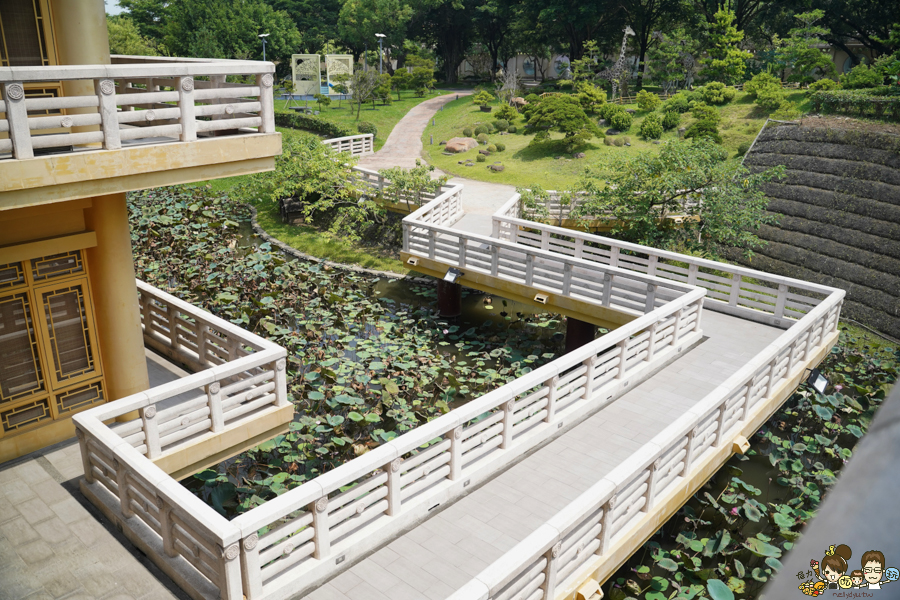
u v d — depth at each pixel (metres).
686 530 8.83
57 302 7.78
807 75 34.53
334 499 6.13
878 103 20.89
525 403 8.12
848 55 44.22
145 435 6.97
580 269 13.72
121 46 46.75
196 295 16.31
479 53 60.59
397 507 6.68
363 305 16.36
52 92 7.44
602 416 9.13
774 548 8.14
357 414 10.62
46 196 6.29
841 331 16.31
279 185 23.09
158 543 6.14
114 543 6.35
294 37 53.47
